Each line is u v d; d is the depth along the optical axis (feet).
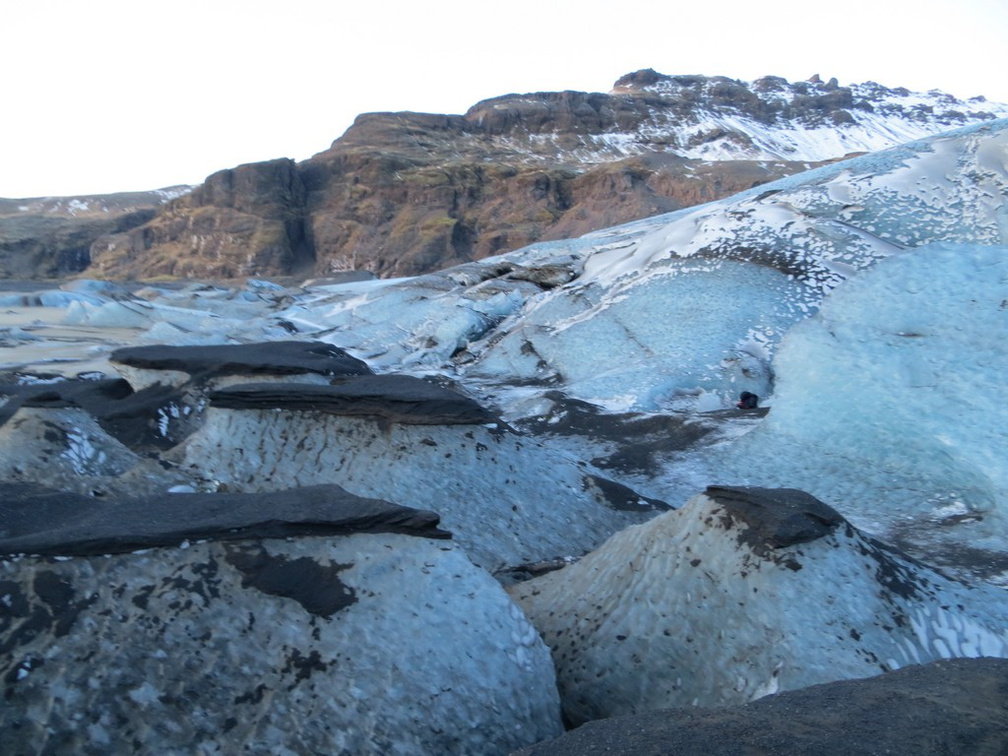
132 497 22.57
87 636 12.19
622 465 36.19
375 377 31.07
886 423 31.45
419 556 14.74
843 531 16.10
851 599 15.02
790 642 14.38
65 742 11.12
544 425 43.93
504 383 59.93
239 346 39.78
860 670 13.94
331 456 26.43
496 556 24.13
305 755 11.87
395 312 92.17
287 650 12.92
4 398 34.14
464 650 13.80
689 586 15.96
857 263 59.26
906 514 27.68
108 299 114.52
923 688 11.14
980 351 30.99
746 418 40.19
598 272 83.61
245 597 13.35
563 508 26.50
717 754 9.71
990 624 15.74
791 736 9.96
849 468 31.24
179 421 34.32
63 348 72.49
